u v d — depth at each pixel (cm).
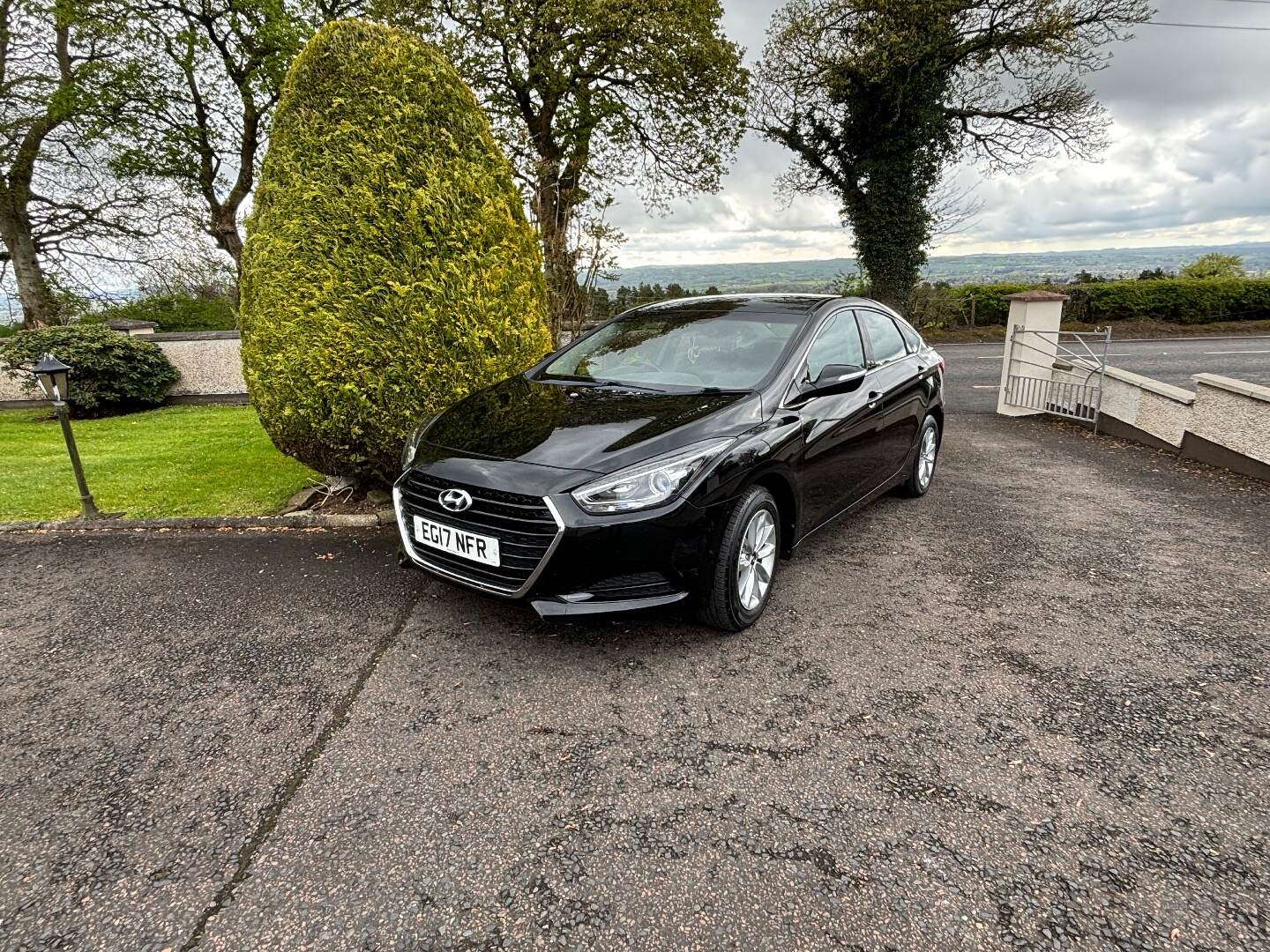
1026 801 215
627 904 180
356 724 260
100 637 329
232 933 173
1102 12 1534
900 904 179
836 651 307
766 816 211
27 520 488
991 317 2173
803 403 359
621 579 283
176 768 237
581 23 1271
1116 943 167
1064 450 702
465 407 377
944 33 1558
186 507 515
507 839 203
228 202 1553
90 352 1029
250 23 1349
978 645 312
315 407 439
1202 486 564
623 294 995
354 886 187
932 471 565
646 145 1567
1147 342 1798
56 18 1266
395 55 430
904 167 1705
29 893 186
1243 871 188
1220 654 302
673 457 288
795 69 1680
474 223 454
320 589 379
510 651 310
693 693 276
